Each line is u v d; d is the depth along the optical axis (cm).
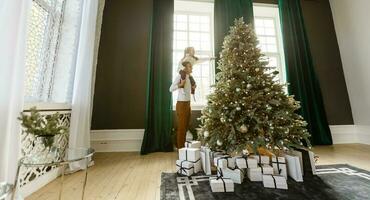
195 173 204
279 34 418
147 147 312
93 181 185
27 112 139
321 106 370
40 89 207
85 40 233
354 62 377
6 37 112
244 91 217
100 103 330
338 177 185
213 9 403
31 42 193
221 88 233
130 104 339
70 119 218
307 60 380
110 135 323
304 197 146
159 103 334
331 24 418
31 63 193
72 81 231
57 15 226
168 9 363
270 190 160
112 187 171
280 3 397
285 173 181
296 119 226
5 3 113
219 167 187
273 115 212
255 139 199
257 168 183
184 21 410
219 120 225
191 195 152
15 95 118
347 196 146
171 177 193
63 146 208
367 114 359
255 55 236
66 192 159
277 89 225
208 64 398
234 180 177
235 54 237
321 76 395
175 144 332
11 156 114
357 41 369
